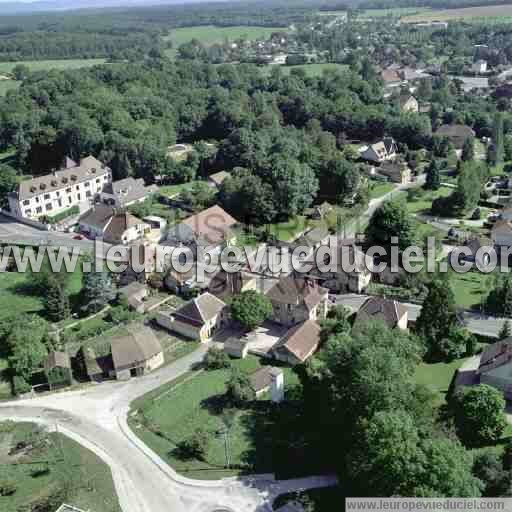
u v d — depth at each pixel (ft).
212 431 296.30
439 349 349.41
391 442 226.99
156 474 270.05
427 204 604.90
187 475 269.03
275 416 305.73
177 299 430.61
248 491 258.57
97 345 373.20
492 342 362.94
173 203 614.75
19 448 288.51
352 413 264.72
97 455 283.18
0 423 307.17
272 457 277.64
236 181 576.20
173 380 340.80
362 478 234.99
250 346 370.94
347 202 604.49
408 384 269.23
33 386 336.90
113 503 254.27
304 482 261.65
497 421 273.13
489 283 427.33
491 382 314.96
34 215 590.55
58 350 362.53
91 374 342.03
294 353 346.33
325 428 291.17
